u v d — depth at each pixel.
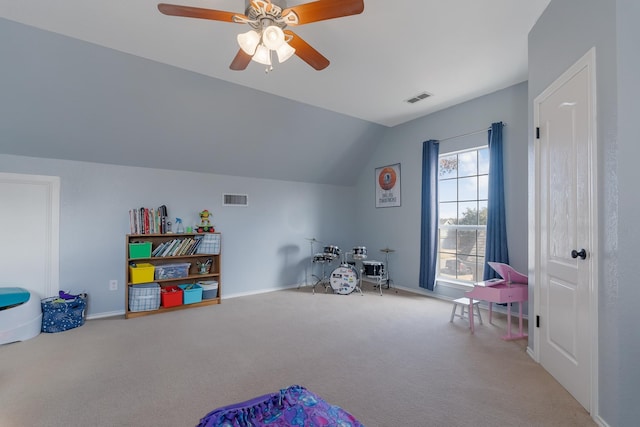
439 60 3.03
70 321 3.26
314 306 4.14
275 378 2.25
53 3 2.20
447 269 4.54
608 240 1.66
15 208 3.33
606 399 1.67
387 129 5.28
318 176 5.52
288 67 3.13
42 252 3.45
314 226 5.63
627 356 1.58
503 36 2.64
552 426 1.72
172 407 1.90
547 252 2.33
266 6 1.75
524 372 2.32
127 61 2.95
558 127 2.17
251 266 4.92
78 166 3.64
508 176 3.69
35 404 1.92
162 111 3.54
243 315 3.75
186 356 2.61
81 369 2.38
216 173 4.62
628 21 1.59
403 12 2.31
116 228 3.85
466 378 2.24
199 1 2.17
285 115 4.20
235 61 2.30
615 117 1.61
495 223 3.74
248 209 4.91
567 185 2.06
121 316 3.72
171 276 3.99
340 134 4.92
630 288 1.58
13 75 2.76
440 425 1.73
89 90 3.09
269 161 4.82
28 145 3.31
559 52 2.14
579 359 1.92
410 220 4.93
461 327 3.32
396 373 2.32
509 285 3.09
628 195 1.59
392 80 3.45
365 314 3.78
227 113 3.86
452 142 4.31
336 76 3.34
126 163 3.92
